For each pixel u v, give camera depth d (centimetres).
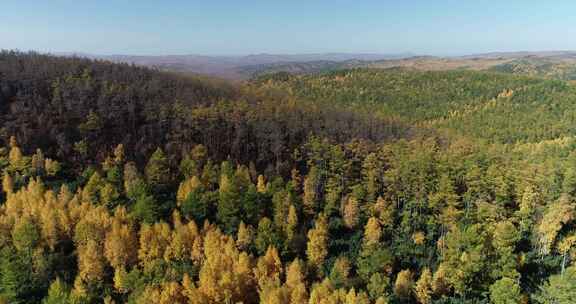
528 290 7444
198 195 9638
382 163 12188
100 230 8144
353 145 13238
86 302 6925
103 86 14488
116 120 12875
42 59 17312
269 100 19050
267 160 12825
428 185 10794
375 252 7906
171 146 12250
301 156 12900
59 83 13750
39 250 7688
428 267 8481
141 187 9706
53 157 11450
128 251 7975
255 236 9000
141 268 8031
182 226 8494
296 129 14162
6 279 7031
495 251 7681
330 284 6856
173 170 11538
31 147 11350
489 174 10775
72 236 8544
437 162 11850
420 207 10694
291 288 6969
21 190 9688
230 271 7144
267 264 7712
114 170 10362
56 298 6588
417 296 7325
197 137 13138
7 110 12281
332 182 11012
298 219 10194
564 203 9456
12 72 14162
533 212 9994
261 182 10688
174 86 17212
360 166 12544
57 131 11925
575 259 8338
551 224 8719
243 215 9731
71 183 10675
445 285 7481
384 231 9938
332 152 12275
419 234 9381
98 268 7469
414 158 11638
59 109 12569
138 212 9012
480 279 7469
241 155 12850
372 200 10544
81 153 11606
